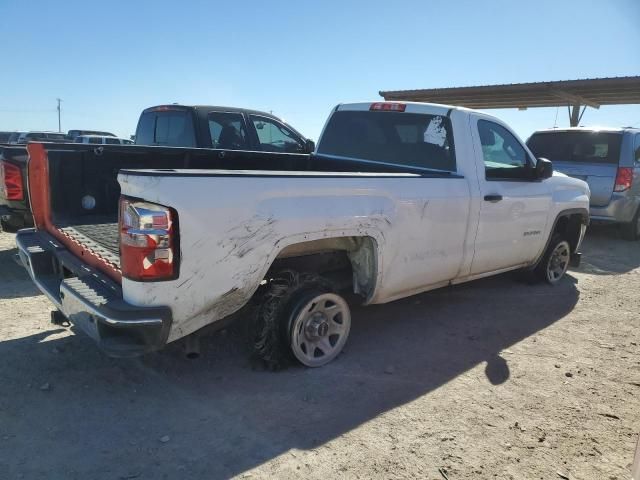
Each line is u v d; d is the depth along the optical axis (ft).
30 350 12.79
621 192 29.17
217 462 8.88
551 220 18.94
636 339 15.43
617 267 25.04
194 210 9.40
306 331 12.24
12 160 18.20
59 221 14.47
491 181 15.96
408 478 8.68
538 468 9.12
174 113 26.14
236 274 10.16
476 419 10.59
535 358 13.76
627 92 50.60
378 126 17.47
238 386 11.49
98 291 10.19
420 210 13.44
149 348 9.59
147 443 9.32
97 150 14.93
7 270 19.84
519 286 20.59
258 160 17.95
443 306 17.76
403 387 11.80
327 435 9.78
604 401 11.59
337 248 12.58
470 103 62.95
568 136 31.19
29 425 9.71
